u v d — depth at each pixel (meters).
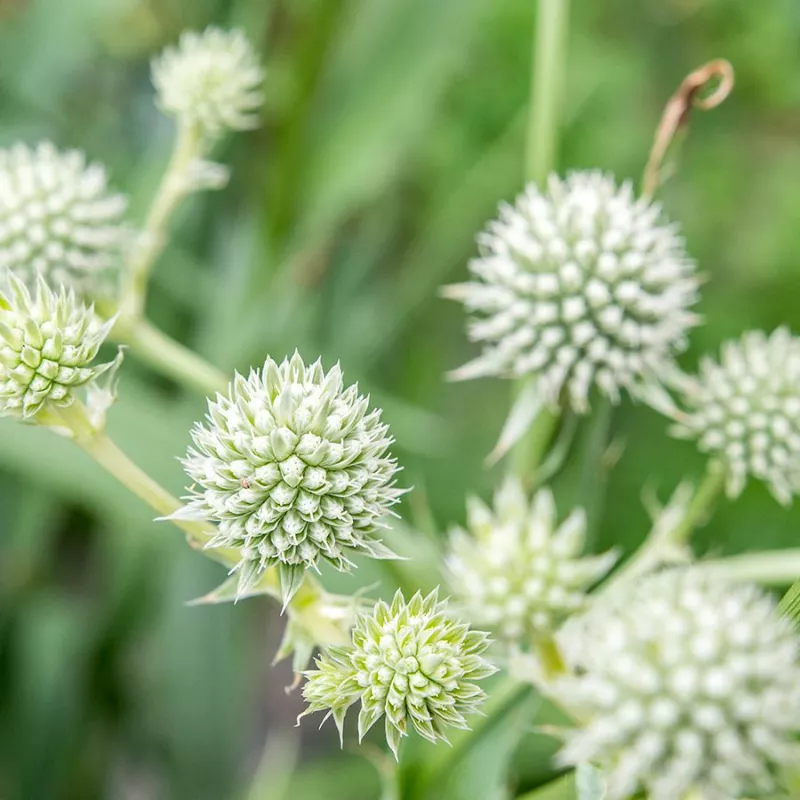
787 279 0.32
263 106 0.29
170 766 0.26
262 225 0.28
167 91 0.22
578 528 0.19
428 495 0.29
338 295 0.32
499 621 0.18
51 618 0.27
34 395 0.16
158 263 0.29
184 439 0.23
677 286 0.20
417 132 0.30
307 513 0.15
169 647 0.26
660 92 0.36
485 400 0.33
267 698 0.30
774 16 0.36
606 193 0.20
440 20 0.28
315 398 0.16
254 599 0.28
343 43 0.27
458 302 0.35
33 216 0.20
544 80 0.21
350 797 0.25
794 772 0.15
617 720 0.15
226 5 0.29
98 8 0.30
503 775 0.18
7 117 0.31
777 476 0.20
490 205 0.34
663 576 0.16
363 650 0.15
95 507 0.26
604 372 0.19
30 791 0.25
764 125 0.36
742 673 0.15
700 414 0.20
